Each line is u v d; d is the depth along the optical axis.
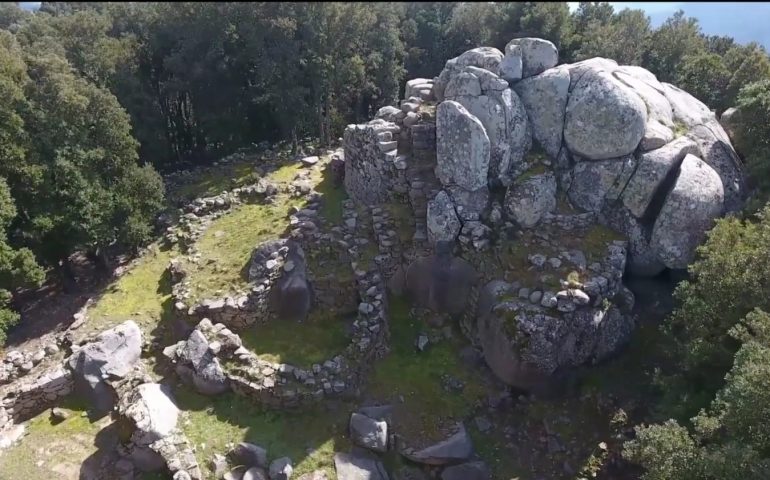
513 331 15.81
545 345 15.59
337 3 30.64
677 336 16.12
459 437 15.16
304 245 20.00
